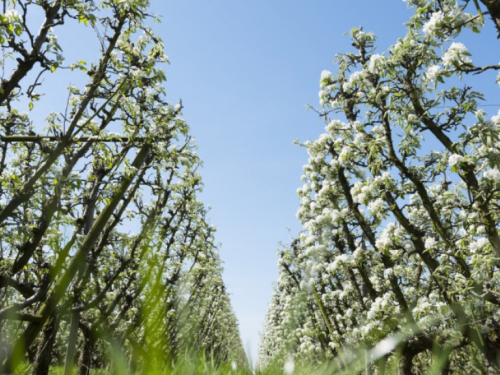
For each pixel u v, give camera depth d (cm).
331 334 1625
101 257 1270
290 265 2102
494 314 861
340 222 1333
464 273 958
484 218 870
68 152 980
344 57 1290
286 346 184
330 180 1415
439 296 1102
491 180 813
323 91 1323
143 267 166
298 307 188
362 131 1230
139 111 1170
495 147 865
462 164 848
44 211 801
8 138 895
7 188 895
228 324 3659
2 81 842
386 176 1060
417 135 977
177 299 180
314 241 1404
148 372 150
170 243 1859
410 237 1091
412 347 904
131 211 1505
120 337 150
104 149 1084
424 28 761
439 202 998
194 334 185
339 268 1296
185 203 1889
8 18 783
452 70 790
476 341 820
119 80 1100
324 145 1425
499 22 652
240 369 187
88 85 1109
